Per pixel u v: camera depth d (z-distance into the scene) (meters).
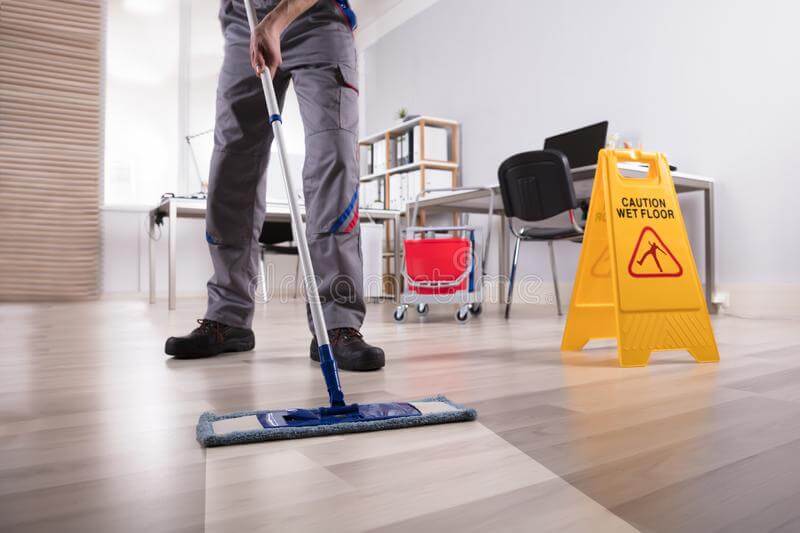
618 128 3.58
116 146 5.21
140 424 0.85
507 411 0.93
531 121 4.20
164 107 5.36
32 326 2.49
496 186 2.98
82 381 1.20
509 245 4.36
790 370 1.32
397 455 0.69
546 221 2.82
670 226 1.55
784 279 2.81
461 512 0.53
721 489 0.58
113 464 0.66
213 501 0.55
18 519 0.51
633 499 0.56
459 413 0.85
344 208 1.39
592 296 1.69
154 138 5.33
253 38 1.15
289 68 1.44
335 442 0.75
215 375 1.27
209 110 5.50
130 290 5.02
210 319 1.59
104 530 0.49
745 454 0.70
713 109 3.09
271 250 4.52
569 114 3.91
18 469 0.65
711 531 0.49
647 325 1.43
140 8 5.31
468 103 4.79
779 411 0.92
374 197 5.34
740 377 1.23
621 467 0.65
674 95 3.28
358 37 6.23
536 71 4.16
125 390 1.10
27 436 0.78
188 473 0.63
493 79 4.54
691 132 3.19
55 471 0.64
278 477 0.62
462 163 4.85
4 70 4.68
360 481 0.61
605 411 0.93
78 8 4.93
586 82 3.79
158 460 0.68
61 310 3.57
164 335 2.12
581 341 1.68
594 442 0.75
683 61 3.23
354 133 1.43
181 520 0.51
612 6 3.62
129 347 1.76
